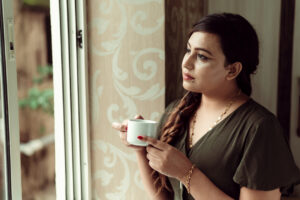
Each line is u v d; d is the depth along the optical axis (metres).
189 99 0.99
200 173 0.83
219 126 0.87
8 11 0.98
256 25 1.82
